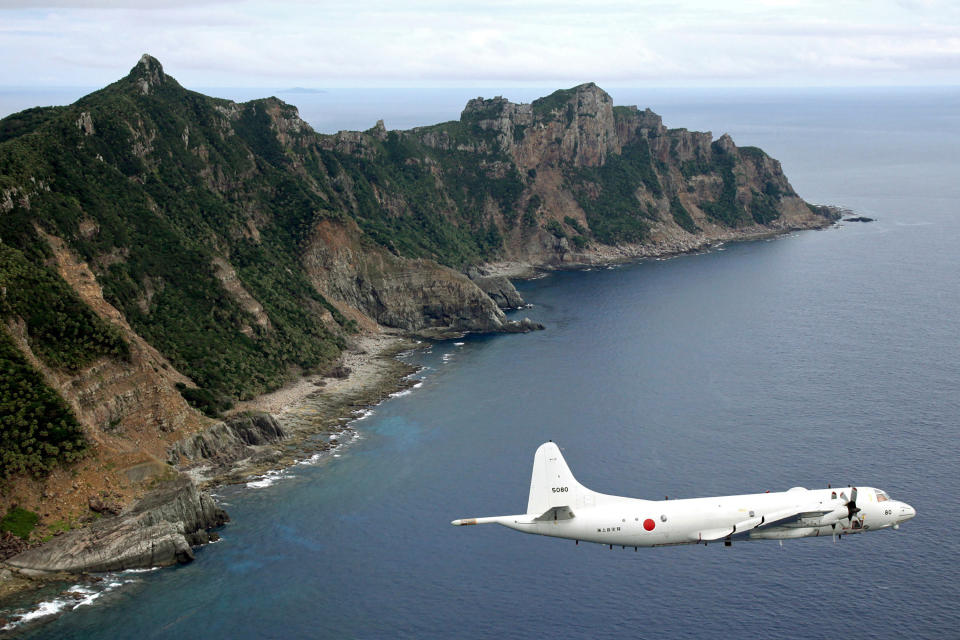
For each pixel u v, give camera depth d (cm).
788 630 10788
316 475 15075
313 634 10825
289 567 12231
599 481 14350
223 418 16438
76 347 14588
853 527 9319
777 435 16150
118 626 10962
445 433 16850
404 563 12300
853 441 15775
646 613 11162
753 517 9194
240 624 11006
